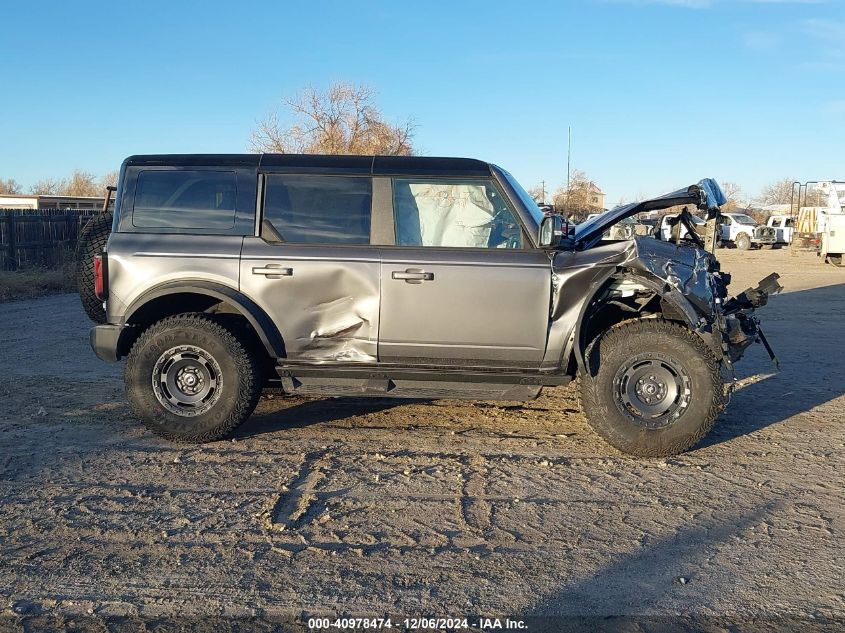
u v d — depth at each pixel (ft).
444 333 19.02
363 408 23.13
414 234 19.38
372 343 19.17
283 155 19.86
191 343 19.02
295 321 19.24
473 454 18.98
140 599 12.06
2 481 16.81
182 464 18.02
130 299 19.42
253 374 19.22
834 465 18.38
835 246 85.05
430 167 19.40
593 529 14.73
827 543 14.19
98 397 24.02
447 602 12.04
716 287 19.33
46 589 12.34
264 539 14.17
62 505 15.56
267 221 19.53
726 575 12.97
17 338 35.22
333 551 13.70
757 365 29.96
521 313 18.84
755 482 17.24
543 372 19.22
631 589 12.49
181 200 19.77
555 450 19.39
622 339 18.57
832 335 37.29
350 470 17.74
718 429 21.29
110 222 21.94
